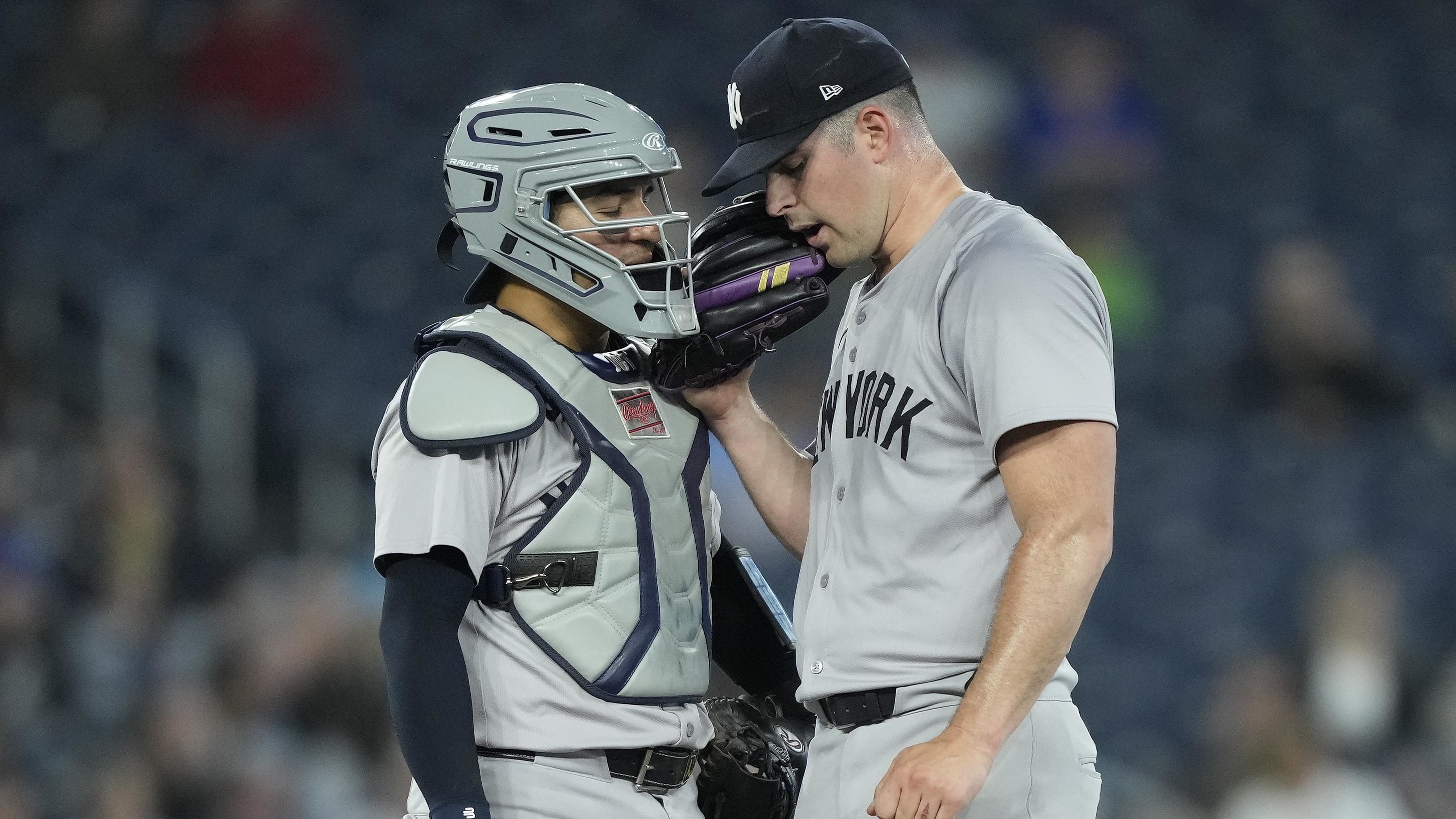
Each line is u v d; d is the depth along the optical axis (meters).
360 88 40.81
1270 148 42.31
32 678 24.94
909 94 10.76
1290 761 23.38
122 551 26.69
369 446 31.17
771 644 12.12
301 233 37.41
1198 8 44.69
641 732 10.38
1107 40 40.97
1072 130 37.81
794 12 43.25
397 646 9.76
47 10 39.69
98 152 37.59
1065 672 10.53
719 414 11.44
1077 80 38.16
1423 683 27.28
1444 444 35.19
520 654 10.29
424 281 36.97
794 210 10.72
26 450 28.61
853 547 10.50
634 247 10.69
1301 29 44.69
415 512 9.86
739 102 10.59
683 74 42.09
